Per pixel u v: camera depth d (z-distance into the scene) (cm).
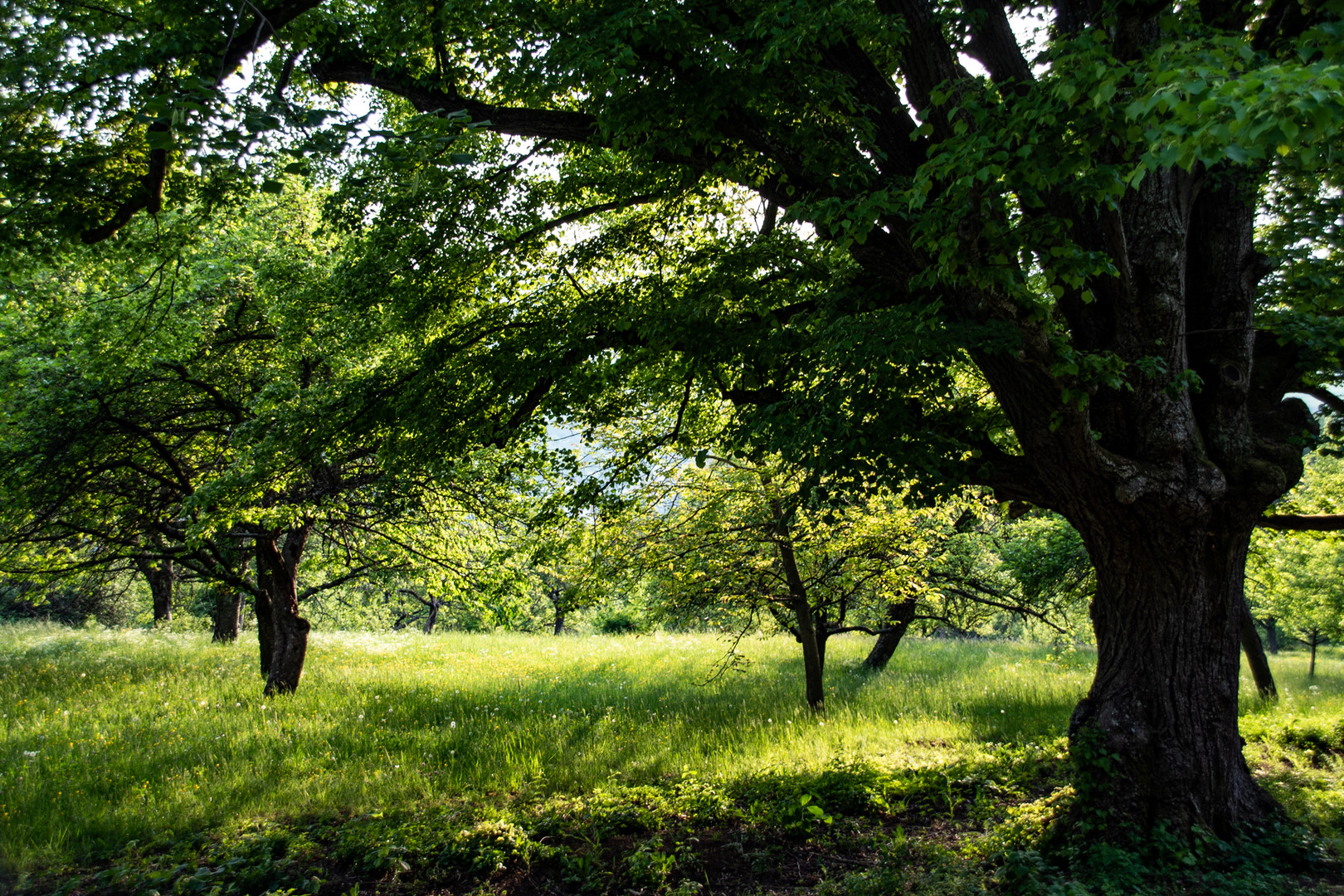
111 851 591
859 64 598
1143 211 557
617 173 802
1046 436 547
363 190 716
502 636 2311
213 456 1207
